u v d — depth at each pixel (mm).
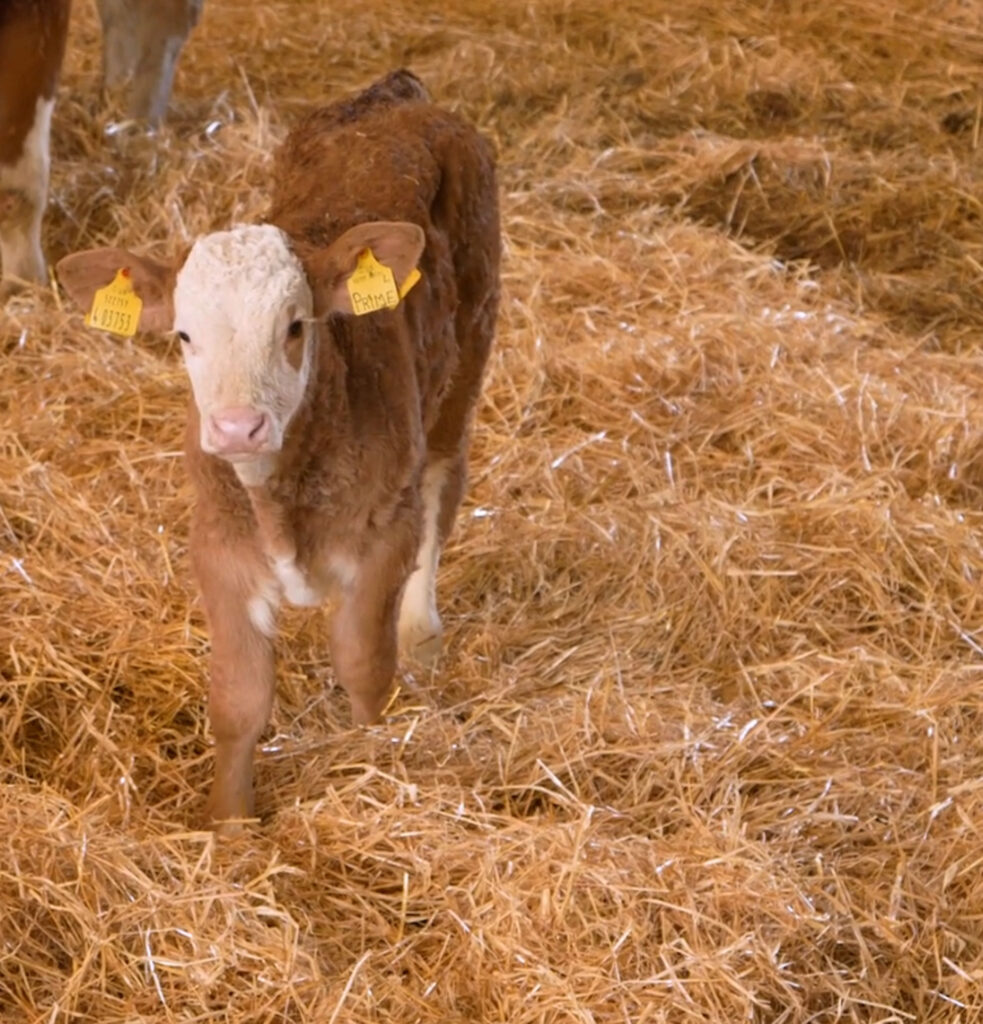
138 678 5375
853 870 4781
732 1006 4160
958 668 5703
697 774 5027
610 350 7477
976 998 4355
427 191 5211
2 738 5105
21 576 5742
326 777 4988
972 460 6871
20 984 4113
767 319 7855
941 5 12320
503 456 6676
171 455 6617
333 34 11531
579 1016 4035
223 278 4129
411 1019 4152
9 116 7465
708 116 10422
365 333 4590
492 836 4617
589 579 6051
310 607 5613
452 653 5742
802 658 5680
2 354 7328
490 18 12000
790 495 6629
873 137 10352
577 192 9086
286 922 4262
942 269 8852
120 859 4387
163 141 9055
